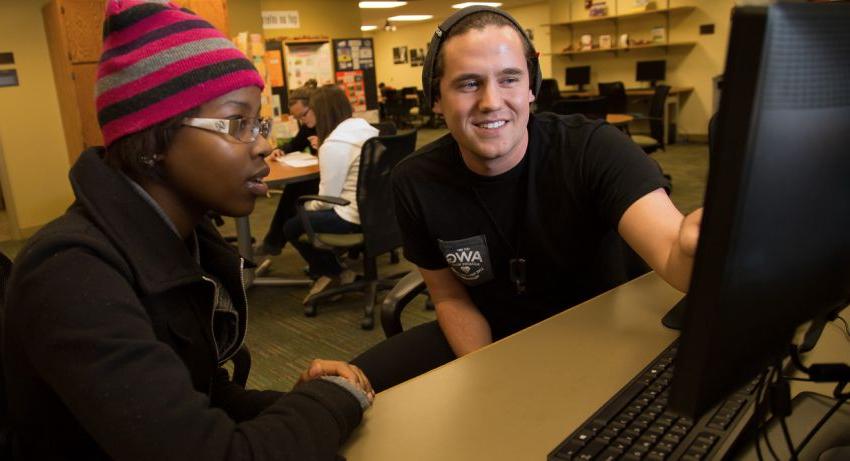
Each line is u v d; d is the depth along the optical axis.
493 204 1.16
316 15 8.35
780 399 0.58
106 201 0.70
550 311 1.25
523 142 1.12
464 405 0.75
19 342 0.63
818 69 0.40
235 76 0.72
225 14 5.32
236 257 0.92
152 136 0.71
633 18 9.64
